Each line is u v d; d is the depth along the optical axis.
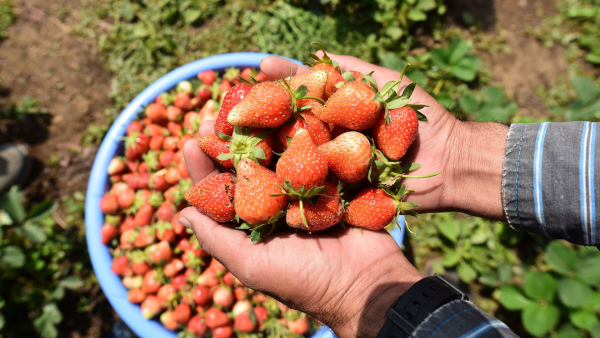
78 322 0.54
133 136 0.44
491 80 0.63
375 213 0.27
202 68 0.46
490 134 0.31
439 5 0.63
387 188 0.27
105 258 0.43
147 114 0.45
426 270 0.55
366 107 0.25
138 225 0.44
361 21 0.61
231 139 0.27
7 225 0.50
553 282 0.48
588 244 0.26
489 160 0.30
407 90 0.27
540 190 0.26
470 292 0.54
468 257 0.53
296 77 0.29
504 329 0.19
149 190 0.45
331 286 0.25
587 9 0.66
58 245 0.54
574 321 0.47
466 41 0.60
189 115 0.46
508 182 0.28
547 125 0.27
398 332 0.21
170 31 0.60
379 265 0.26
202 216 0.29
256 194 0.25
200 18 0.61
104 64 0.61
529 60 0.64
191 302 0.42
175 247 0.44
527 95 0.63
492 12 0.66
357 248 0.27
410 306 0.21
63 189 0.57
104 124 0.60
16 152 0.55
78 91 0.60
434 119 0.31
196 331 0.42
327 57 0.29
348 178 0.26
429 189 0.32
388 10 0.60
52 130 0.59
